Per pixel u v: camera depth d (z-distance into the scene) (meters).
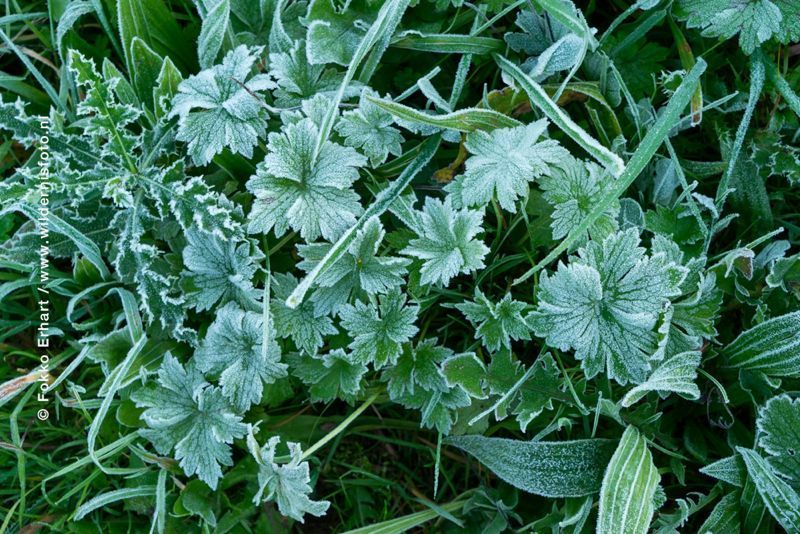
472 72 0.74
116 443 0.70
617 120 0.72
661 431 0.71
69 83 0.74
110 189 0.68
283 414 0.72
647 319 0.66
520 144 0.67
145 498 0.72
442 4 0.71
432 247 0.68
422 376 0.69
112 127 0.68
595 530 0.70
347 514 0.74
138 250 0.68
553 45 0.69
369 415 0.73
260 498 0.70
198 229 0.68
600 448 0.69
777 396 0.68
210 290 0.69
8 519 0.70
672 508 0.71
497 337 0.69
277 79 0.69
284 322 0.68
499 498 0.71
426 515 0.71
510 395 0.69
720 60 0.74
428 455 0.74
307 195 0.67
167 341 0.71
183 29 0.74
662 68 0.73
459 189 0.68
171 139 0.70
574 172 0.68
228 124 0.68
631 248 0.67
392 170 0.70
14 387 0.71
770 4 0.70
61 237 0.71
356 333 0.68
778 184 0.74
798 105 0.70
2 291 0.71
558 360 0.70
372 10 0.70
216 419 0.69
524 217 0.69
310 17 0.69
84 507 0.69
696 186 0.71
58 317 0.74
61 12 0.74
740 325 0.72
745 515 0.69
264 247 0.69
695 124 0.71
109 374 0.69
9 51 0.75
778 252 0.71
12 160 0.75
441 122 0.67
